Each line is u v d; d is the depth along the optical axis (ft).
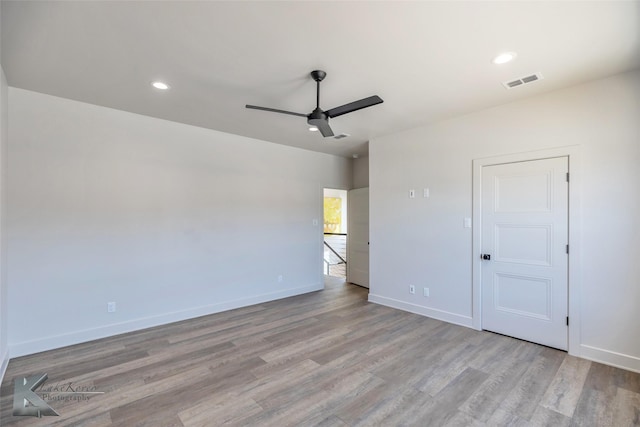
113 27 6.90
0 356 8.75
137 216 12.60
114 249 12.04
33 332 10.39
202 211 14.47
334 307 15.74
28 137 10.36
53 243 10.79
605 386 8.34
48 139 10.72
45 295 10.62
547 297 10.76
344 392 8.14
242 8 6.28
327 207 36.11
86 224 11.45
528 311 11.21
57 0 5.96
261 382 8.62
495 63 8.55
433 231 13.91
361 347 10.90
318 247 19.58
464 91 10.41
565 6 6.23
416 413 7.29
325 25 6.86
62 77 9.36
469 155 12.67
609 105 9.46
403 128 14.61
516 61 8.45
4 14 6.36
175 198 13.64
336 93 10.55
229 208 15.43
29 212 10.37
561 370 9.18
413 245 14.67
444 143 13.48
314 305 16.11
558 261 10.48
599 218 9.67
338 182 20.88
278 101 11.26
